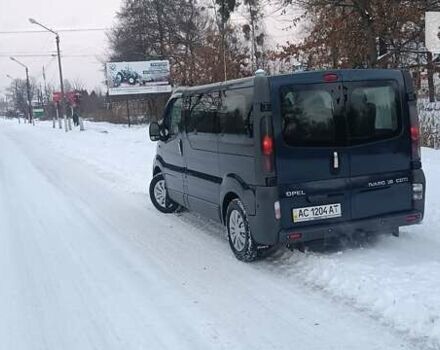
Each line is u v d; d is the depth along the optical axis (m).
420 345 4.09
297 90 5.68
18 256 7.21
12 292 5.84
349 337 4.32
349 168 5.85
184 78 35.91
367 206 5.96
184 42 48.78
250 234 6.07
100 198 11.38
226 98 6.38
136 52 51.41
